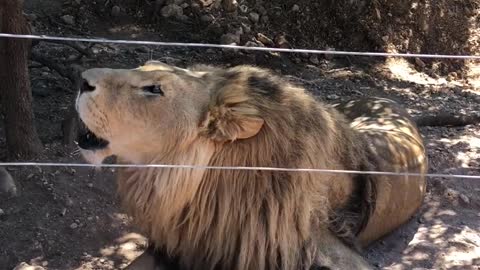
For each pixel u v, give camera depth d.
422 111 2.91
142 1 3.29
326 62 3.43
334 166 1.50
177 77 1.34
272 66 3.20
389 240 1.81
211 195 1.36
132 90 1.30
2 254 1.58
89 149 1.35
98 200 1.81
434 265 1.71
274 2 3.50
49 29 3.04
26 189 1.79
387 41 3.63
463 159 2.31
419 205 1.93
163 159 1.35
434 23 3.79
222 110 1.32
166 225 1.38
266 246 1.39
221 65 3.06
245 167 1.33
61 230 1.69
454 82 3.63
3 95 1.87
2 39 1.81
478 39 3.86
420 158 1.87
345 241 1.53
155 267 1.48
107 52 2.91
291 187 1.37
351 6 3.59
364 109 2.08
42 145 1.97
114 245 1.68
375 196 1.63
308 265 1.42
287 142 1.35
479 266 1.72
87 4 3.22
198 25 3.28
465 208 2.01
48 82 2.54
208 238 1.39
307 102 1.42
